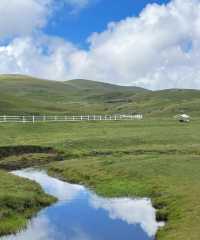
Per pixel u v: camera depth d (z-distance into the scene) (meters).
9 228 30.28
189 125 104.19
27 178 48.25
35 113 146.75
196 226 27.78
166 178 43.72
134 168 49.88
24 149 69.38
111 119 117.31
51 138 79.50
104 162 56.09
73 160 61.22
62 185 47.91
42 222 32.56
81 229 30.58
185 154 63.25
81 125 99.56
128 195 41.31
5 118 101.56
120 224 31.89
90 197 41.47
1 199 34.47
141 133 85.69
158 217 33.16
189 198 34.75
